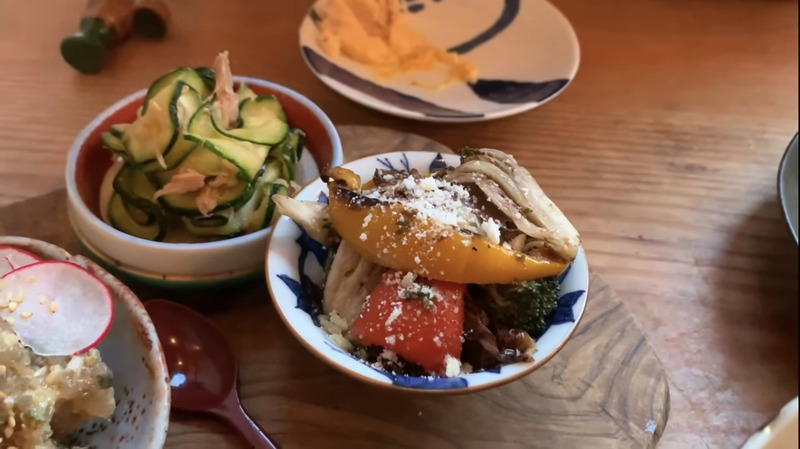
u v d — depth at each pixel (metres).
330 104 0.36
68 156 0.24
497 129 0.36
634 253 0.31
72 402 0.18
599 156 0.35
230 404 0.22
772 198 0.34
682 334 0.28
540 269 0.21
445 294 0.20
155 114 0.24
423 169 0.25
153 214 0.24
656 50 0.42
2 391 0.17
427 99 0.35
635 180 0.34
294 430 0.21
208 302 0.25
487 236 0.21
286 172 0.26
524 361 0.20
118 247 0.23
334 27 0.37
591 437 0.22
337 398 0.22
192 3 0.39
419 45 0.38
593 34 0.43
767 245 0.32
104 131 0.26
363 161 0.25
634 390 0.23
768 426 0.25
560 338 0.20
